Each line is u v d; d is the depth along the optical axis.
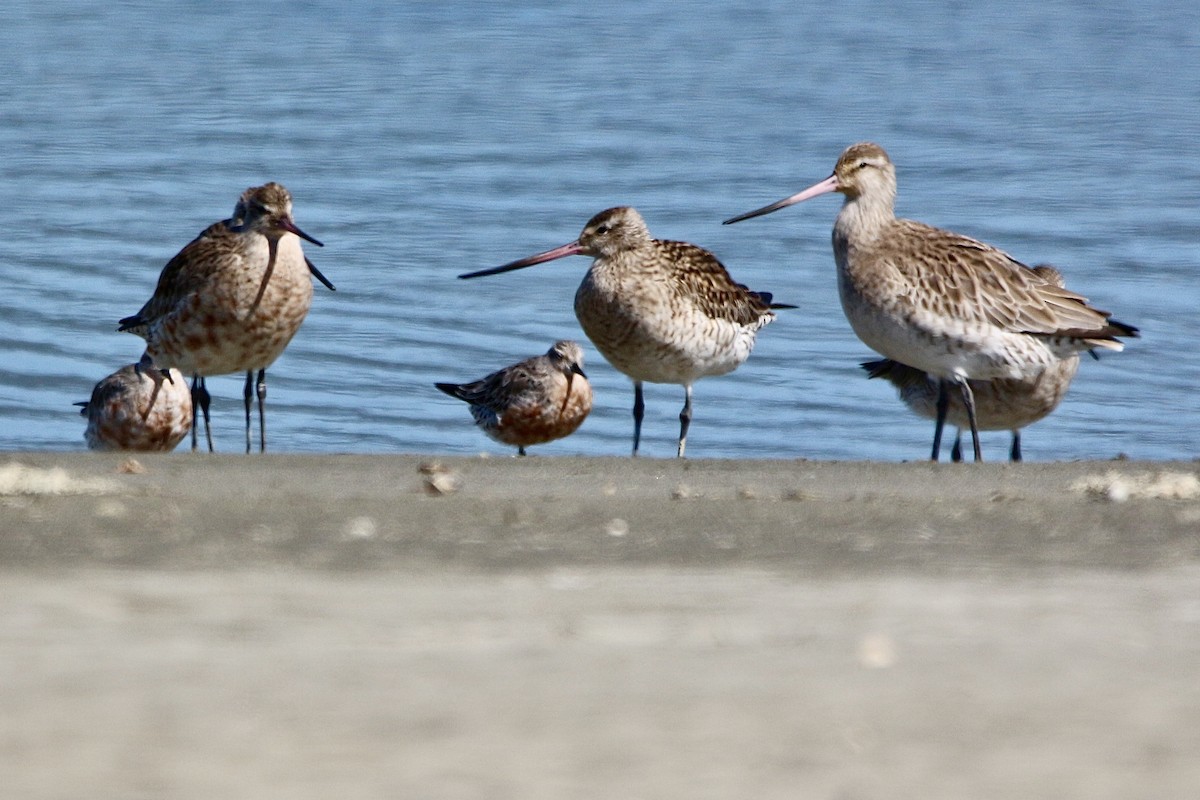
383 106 37.50
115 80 40.69
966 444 18.66
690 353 17.17
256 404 19.64
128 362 20.77
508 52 45.59
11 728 6.06
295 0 56.03
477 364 21.14
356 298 23.27
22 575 8.55
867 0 56.03
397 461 13.07
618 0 56.00
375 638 7.35
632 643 7.30
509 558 9.23
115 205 27.91
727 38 47.91
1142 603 8.13
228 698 6.43
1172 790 5.56
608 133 34.38
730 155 32.22
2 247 25.16
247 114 36.38
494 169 31.02
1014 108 37.19
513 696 6.50
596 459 13.28
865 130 34.69
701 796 5.50
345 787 5.55
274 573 8.73
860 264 15.57
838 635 7.45
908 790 5.55
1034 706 6.41
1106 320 15.48
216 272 16.38
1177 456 17.98
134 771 5.66
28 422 18.75
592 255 17.36
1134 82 40.72
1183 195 28.83
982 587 8.54
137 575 8.59
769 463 13.20
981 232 26.38
